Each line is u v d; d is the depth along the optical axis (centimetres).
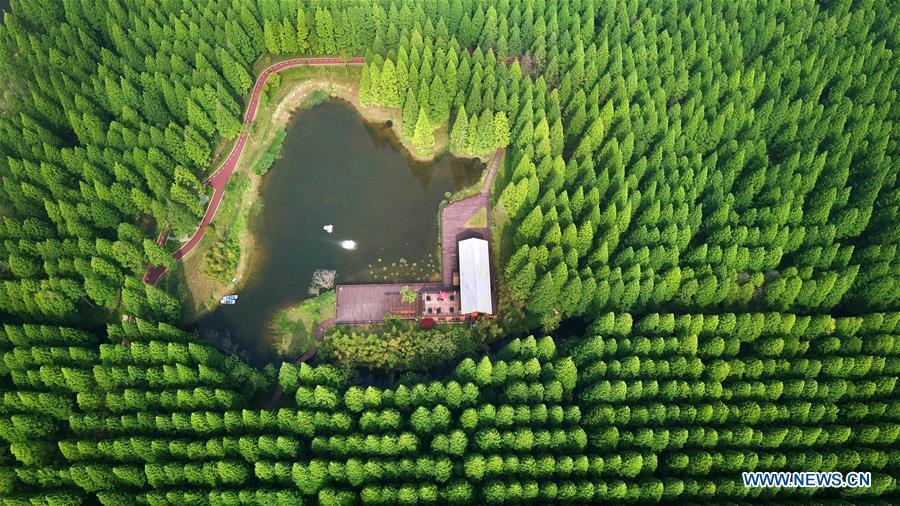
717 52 11975
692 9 12388
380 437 8456
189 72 11706
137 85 11575
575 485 8138
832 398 9050
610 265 10188
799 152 10556
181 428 8475
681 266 10281
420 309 10694
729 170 10769
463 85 11856
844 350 9425
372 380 10025
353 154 12394
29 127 10438
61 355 8888
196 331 10300
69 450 8200
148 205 10681
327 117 12788
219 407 8838
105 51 11456
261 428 8675
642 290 9775
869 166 10769
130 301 9694
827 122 11081
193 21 12025
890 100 11444
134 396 8562
